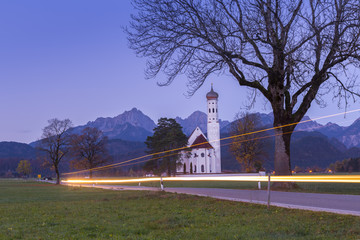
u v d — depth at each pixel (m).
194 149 140.00
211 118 152.12
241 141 88.94
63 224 12.77
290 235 9.20
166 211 15.62
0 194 36.50
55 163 81.44
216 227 10.84
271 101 25.52
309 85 24.64
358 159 170.38
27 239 9.94
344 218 10.76
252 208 14.84
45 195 33.03
